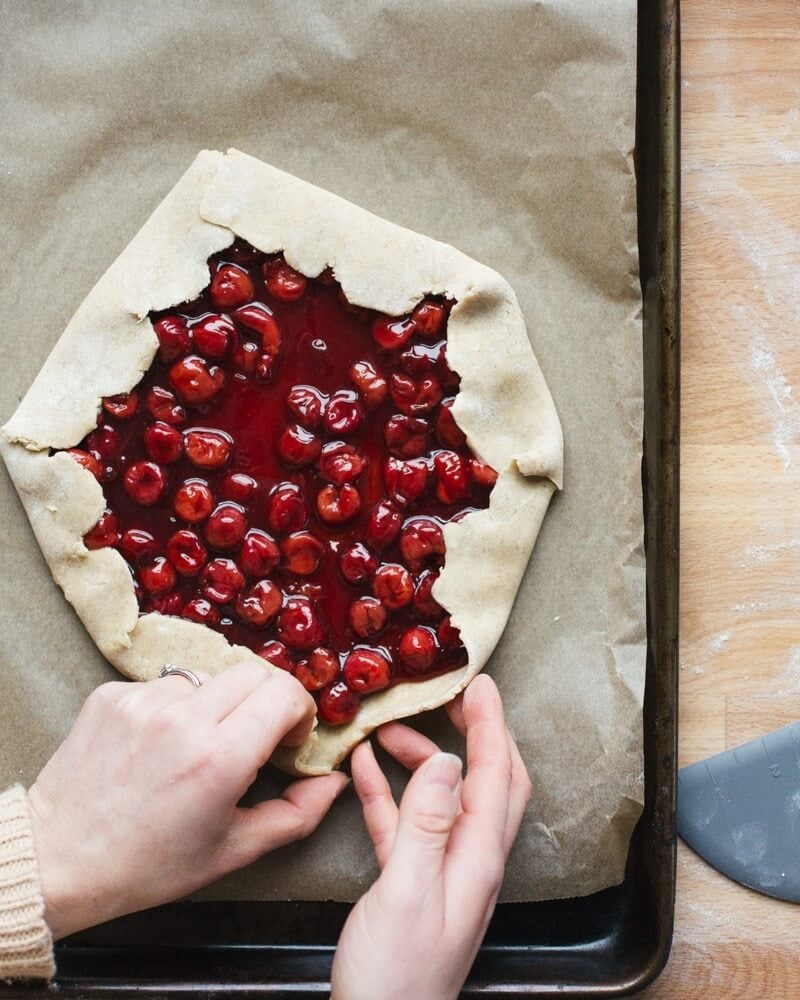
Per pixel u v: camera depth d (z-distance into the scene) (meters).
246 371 0.69
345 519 0.68
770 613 0.72
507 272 0.70
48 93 0.70
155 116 0.70
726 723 0.72
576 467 0.70
